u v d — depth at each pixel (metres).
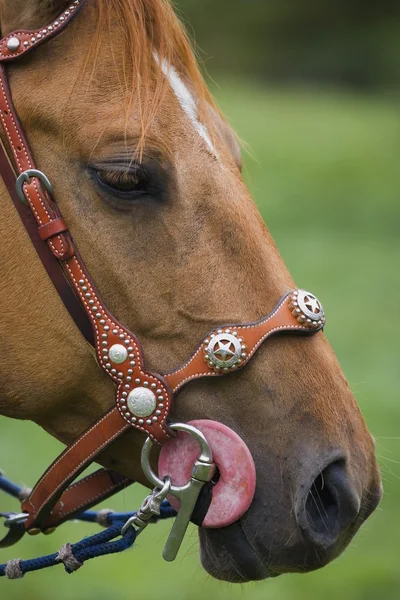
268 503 3.50
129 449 3.71
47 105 3.50
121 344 3.51
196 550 4.23
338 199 22.91
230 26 46.38
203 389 3.54
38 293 3.56
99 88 3.52
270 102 33.44
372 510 3.72
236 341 3.49
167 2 3.85
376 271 17.39
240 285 3.56
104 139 3.46
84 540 3.70
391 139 28.53
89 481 4.00
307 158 25.52
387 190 23.80
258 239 3.64
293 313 3.57
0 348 3.59
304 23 47.34
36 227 3.53
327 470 3.52
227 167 3.70
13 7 3.57
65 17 3.55
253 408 3.53
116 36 3.60
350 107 34.59
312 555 3.50
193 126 3.63
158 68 3.63
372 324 14.20
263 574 3.59
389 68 43.88
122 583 7.59
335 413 3.56
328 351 3.68
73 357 3.58
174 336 3.54
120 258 3.51
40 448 9.77
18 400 3.64
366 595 7.48
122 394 3.53
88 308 3.52
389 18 48.03
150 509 3.52
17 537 3.97
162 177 3.50
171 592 7.48
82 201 3.50
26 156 3.51
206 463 3.46
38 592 7.41
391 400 11.06
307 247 18.92
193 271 3.53
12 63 3.55
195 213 3.55
